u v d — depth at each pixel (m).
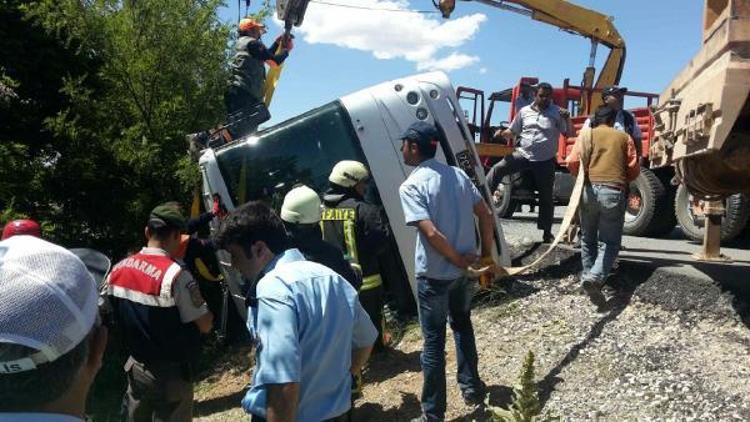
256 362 2.31
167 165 8.18
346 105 5.89
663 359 4.42
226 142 7.01
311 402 2.30
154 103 8.30
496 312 5.87
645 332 4.91
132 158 7.84
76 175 8.15
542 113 7.02
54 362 1.11
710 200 5.54
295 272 2.36
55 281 1.12
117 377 6.52
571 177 10.27
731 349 4.41
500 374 4.73
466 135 5.98
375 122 5.84
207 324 3.71
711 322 4.84
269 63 8.16
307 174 5.85
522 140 7.11
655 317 5.12
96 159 8.21
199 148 6.94
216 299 7.03
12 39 8.19
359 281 3.94
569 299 5.80
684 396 3.93
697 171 4.99
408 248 5.77
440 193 3.88
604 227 5.25
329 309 2.35
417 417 4.45
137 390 3.79
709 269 5.55
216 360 6.69
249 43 7.78
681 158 4.49
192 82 8.39
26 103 8.59
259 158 5.93
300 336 2.27
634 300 5.48
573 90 11.61
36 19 8.16
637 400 4.00
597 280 5.24
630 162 5.29
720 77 3.56
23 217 7.05
